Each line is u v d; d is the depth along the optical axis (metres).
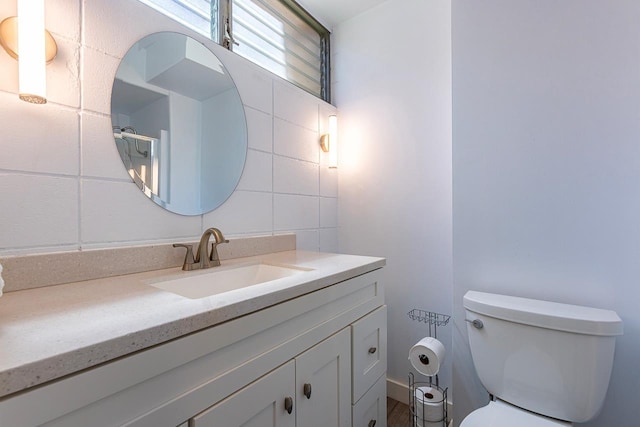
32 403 0.40
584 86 1.14
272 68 1.68
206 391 0.61
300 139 1.73
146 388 0.52
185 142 1.17
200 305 0.64
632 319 1.07
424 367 1.32
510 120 1.28
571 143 1.17
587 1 1.13
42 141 0.81
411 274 1.72
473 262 1.36
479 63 1.34
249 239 1.39
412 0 1.74
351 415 1.05
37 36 0.74
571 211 1.17
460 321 1.39
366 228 1.90
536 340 1.04
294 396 0.81
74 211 0.87
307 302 0.87
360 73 1.93
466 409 1.36
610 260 1.10
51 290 0.77
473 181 1.36
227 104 1.33
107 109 0.95
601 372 0.96
